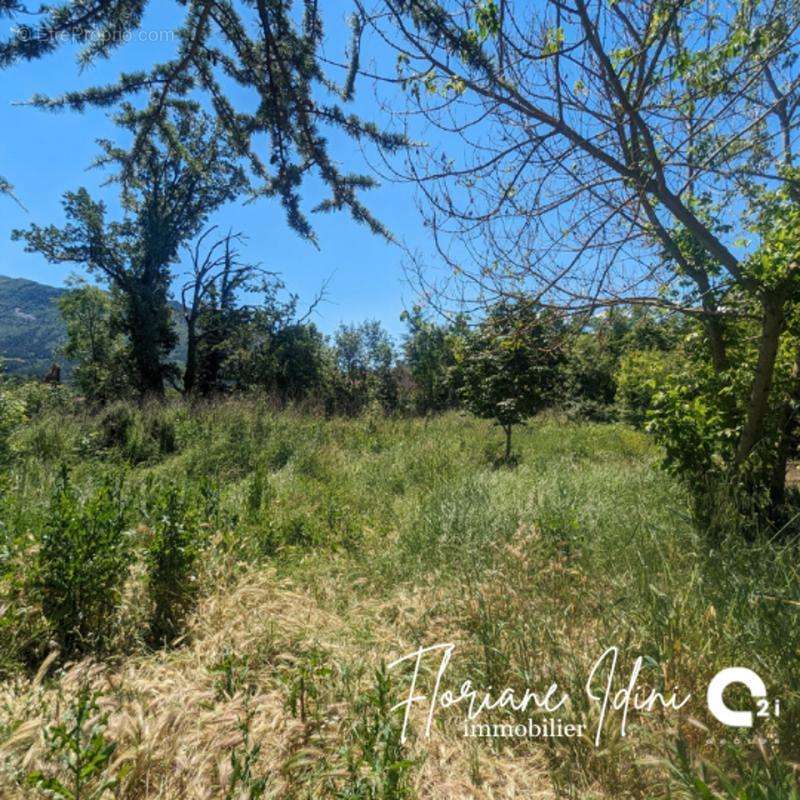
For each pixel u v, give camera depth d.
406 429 14.01
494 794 2.00
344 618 3.37
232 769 1.64
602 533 4.25
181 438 10.99
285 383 25.42
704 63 3.88
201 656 2.68
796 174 4.88
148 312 27.14
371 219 3.19
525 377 10.65
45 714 1.92
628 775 2.05
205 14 2.69
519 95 3.31
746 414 5.52
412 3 2.54
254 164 3.27
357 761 1.88
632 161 3.81
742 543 3.55
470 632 3.07
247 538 4.43
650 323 5.68
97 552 2.98
